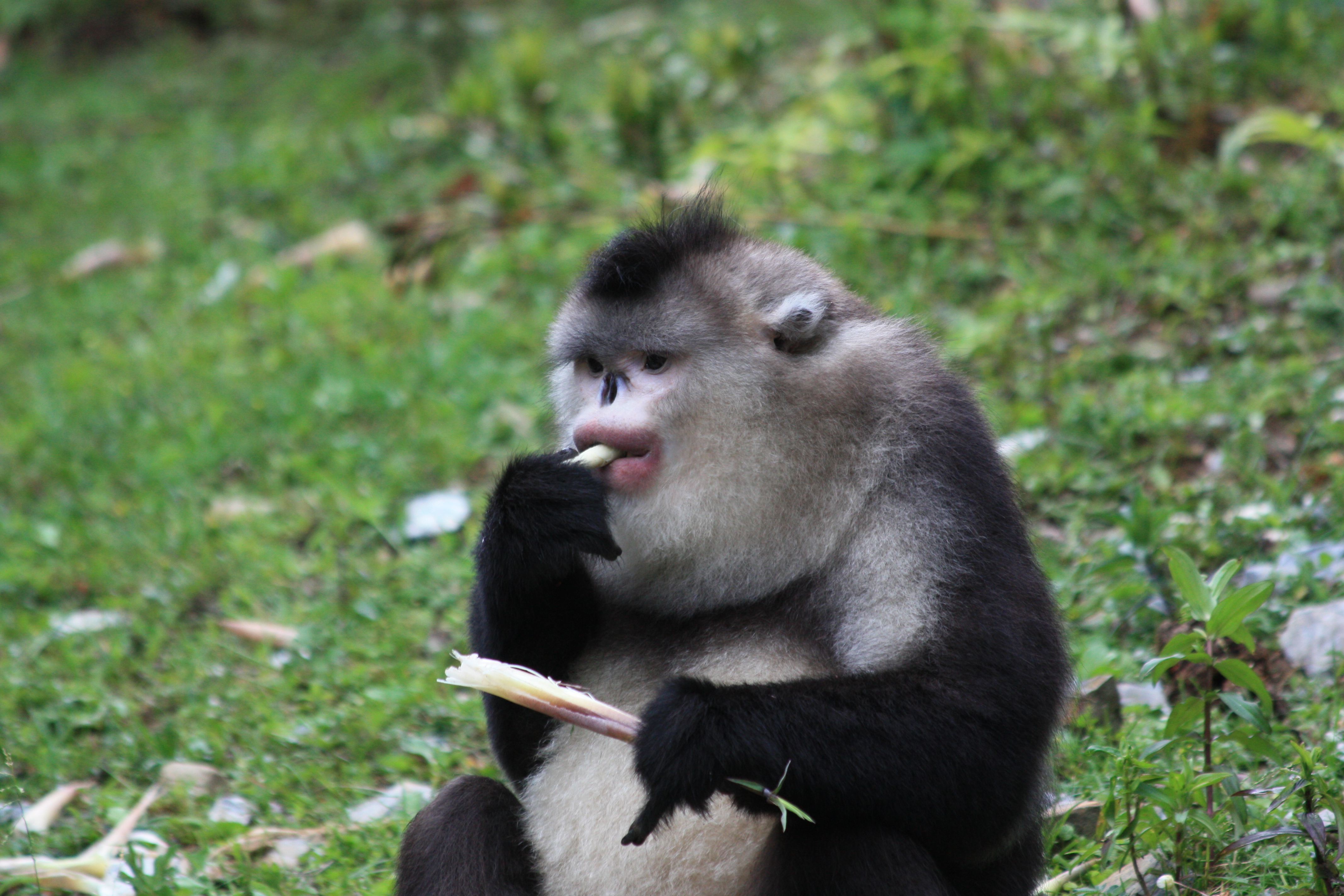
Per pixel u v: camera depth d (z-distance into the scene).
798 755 5.56
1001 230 13.98
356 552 11.59
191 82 25.50
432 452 12.83
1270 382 11.20
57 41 27.73
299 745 9.27
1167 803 6.45
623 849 6.24
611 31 23.28
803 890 5.77
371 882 7.70
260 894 7.60
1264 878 6.57
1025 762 5.79
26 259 19.02
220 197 20.03
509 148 18.02
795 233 14.57
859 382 6.41
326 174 19.98
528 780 6.72
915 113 15.34
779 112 18.11
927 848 5.82
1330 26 15.33
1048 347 12.26
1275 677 8.59
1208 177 13.72
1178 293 12.43
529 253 15.94
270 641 10.59
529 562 6.27
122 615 11.15
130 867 7.66
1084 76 15.09
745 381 6.41
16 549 12.12
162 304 17.19
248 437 13.53
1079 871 6.98
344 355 14.83
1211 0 15.34
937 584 5.96
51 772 9.26
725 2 23.55
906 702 5.67
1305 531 9.70
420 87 22.70
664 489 6.45
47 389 15.23
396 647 10.23
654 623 6.61
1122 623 9.26
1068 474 10.75
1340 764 7.28
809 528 6.35
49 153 22.94
